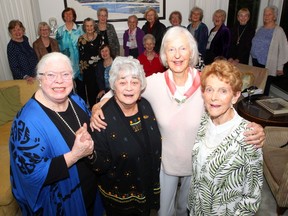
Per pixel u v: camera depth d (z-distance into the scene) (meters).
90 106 4.15
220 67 1.09
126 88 1.30
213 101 1.10
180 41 1.38
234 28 4.06
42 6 4.57
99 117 1.36
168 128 1.51
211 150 1.19
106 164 1.39
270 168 2.14
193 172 1.31
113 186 1.47
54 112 1.33
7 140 2.61
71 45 3.99
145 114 1.46
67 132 1.35
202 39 4.02
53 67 1.23
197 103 1.46
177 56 1.38
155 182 1.58
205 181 1.21
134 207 1.52
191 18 4.06
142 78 1.36
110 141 1.35
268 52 3.70
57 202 1.36
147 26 4.22
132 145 1.37
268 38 3.68
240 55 4.02
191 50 1.42
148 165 1.47
